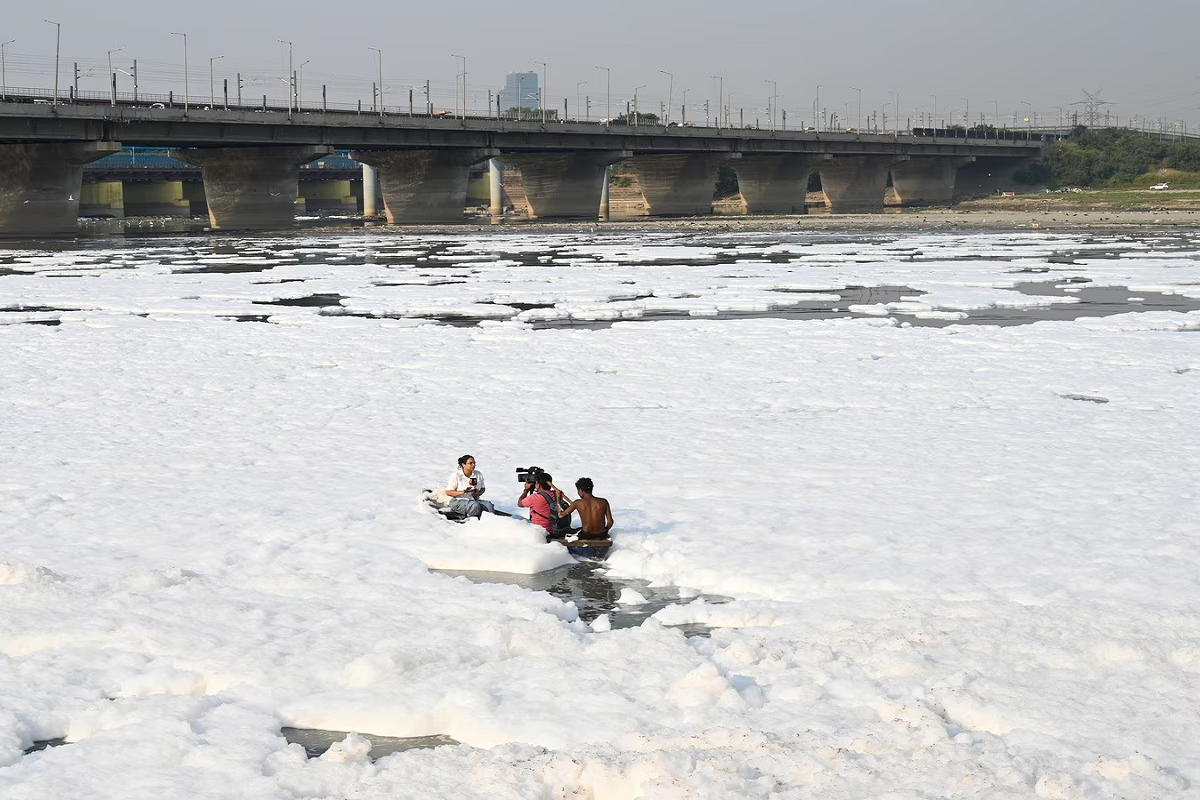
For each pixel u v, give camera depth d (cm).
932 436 1983
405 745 882
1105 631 1025
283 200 12850
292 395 2445
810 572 1241
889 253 7806
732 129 15575
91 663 1000
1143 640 995
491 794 759
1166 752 791
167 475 1731
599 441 1959
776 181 17450
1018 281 5447
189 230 12800
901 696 913
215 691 959
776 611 1136
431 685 950
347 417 2197
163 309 4297
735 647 1007
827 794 740
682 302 4491
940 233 10975
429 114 13125
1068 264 6531
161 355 3062
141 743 841
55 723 884
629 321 3978
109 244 9769
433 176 14025
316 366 2875
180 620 1091
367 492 1612
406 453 1875
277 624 1093
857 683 938
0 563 1206
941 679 934
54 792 770
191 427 2106
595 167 15150
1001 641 1008
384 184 14300
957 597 1162
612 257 7606
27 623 1074
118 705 908
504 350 3142
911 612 1102
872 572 1235
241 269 6744
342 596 1188
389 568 1280
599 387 2538
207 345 3259
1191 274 5678
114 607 1121
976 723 866
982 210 17725
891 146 17950
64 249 9006
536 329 3719
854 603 1150
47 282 5634
